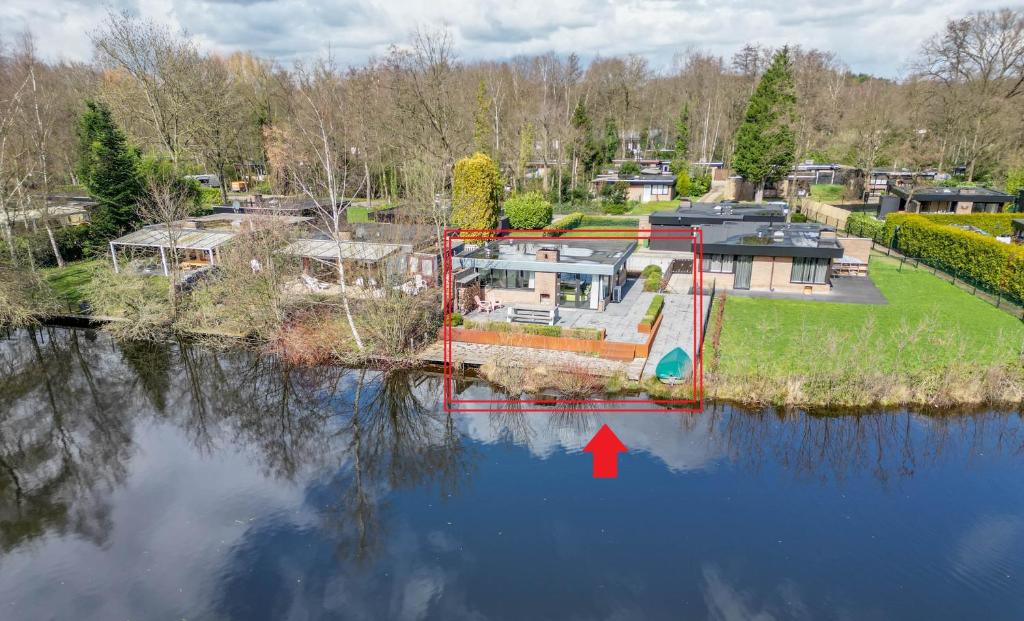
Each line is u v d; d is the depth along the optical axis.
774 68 55.88
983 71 61.12
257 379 26.41
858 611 13.02
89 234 41.59
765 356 23.86
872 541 15.22
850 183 64.12
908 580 13.90
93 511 17.41
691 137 91.50
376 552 15.32
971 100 58.94
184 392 25.67
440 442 20.69
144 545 15.80
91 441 21.83
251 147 70.88
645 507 16.62
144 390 25.84
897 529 15.65
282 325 28.61
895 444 19.41
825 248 31.19
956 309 28.67
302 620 13.18
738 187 66.75
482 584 14.08
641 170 82.25
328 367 26.56
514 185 62.50
